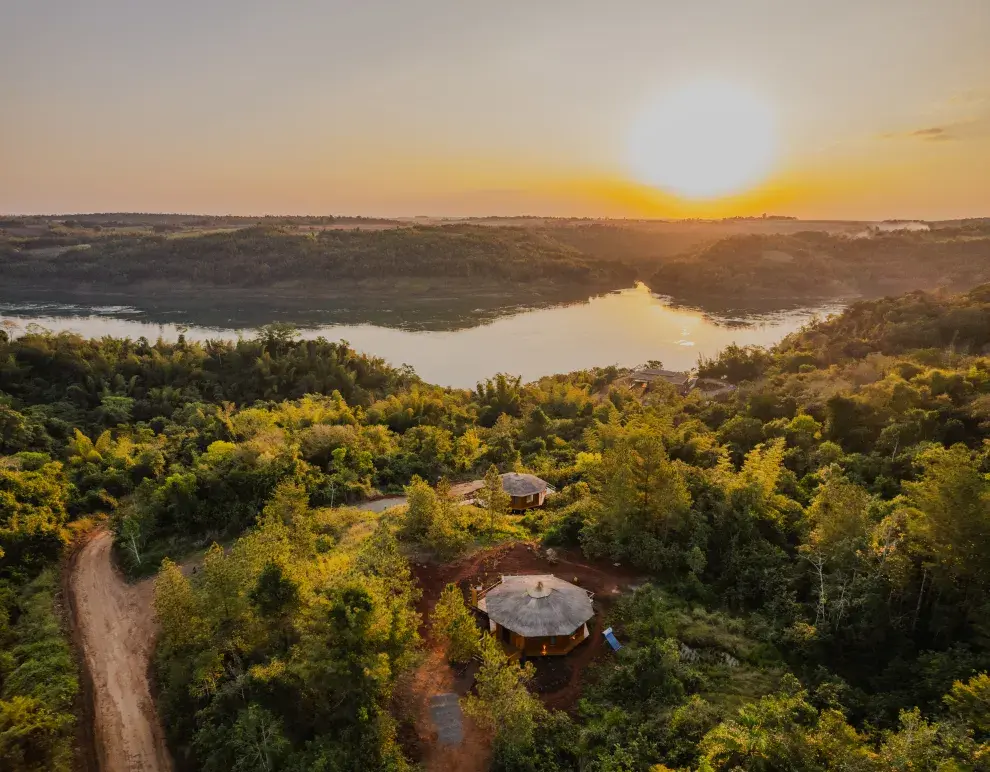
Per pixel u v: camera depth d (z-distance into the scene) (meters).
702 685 29.28
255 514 51.94
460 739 26.92
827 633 31.59
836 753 21.27
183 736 29.08
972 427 53.81
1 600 39.50
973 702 23.55
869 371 83.12
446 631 30.48
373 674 25.95
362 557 37.72
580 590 34.31
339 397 99.12
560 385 111.81
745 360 128.00
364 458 65.12
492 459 73.19
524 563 39.75
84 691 32.62
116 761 28.19
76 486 58.56
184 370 111.19
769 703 23.80
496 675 26.64
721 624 33.56
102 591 42.75
